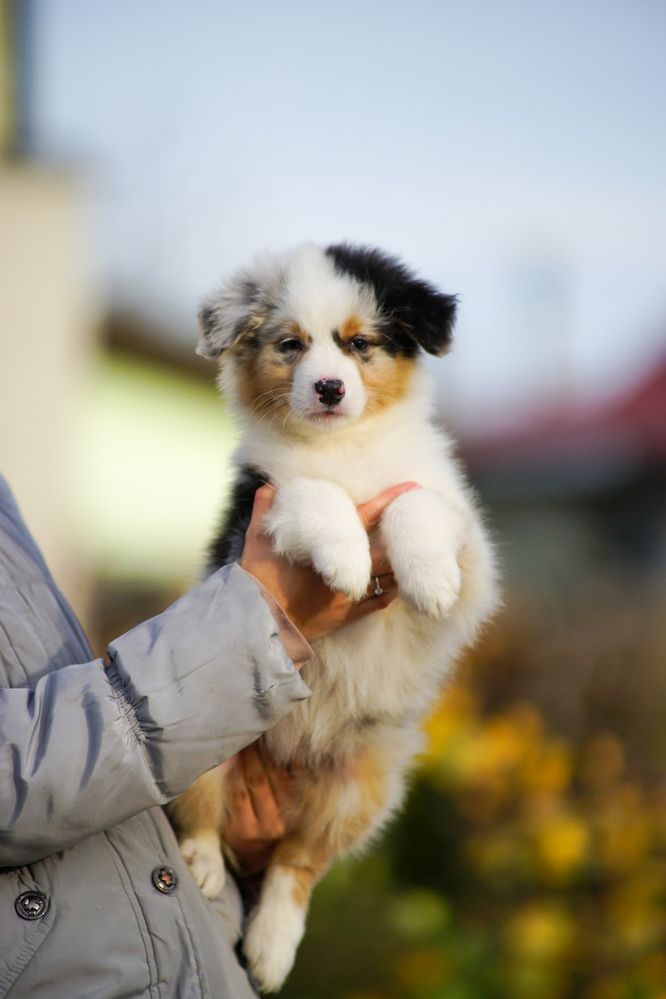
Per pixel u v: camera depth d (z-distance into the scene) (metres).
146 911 2.54
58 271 9.67
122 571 13.47
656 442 19.27
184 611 2.50
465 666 8.10
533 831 5.49
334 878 5.63
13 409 9.57
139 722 2.38
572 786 6.39
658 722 7.99
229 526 3.79
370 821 3.77
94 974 2.42
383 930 5.55
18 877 2.44
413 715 3.80
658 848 5.52
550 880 5.40
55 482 9.70
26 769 2.29
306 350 4.09
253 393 4.18
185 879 2.70
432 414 4.26
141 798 2.39
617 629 9.09
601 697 8.38
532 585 13.80
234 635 2.46
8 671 2.60
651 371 22.53
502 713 7.58
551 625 9.78
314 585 3.02
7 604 2.66
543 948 5.15
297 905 3.62
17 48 9.67
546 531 20.39
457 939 5.42
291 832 3.71
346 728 3.72
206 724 2.42
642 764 7.12
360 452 3.93
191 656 2.43
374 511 3.51
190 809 3.45
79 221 9.77
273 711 2.49
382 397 4.06
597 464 19.73
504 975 5.21
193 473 14.31
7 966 2.36
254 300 4.25
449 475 3.93
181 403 14.13
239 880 3.72
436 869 5.77
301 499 3.31
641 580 13.31
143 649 2.44
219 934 2.71
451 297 4.19
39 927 2.41
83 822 2.34
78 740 2.33
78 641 2.85
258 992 3.46
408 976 5.41
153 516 13.88
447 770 5.75
